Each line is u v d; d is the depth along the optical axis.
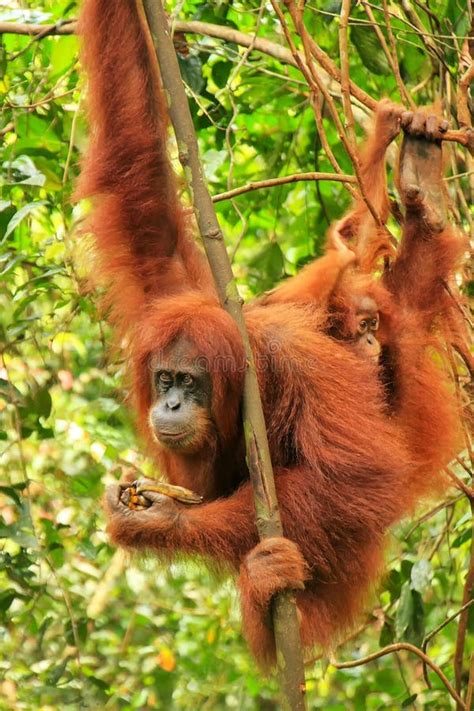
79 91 9.93
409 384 8.29
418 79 10.67
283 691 6.12
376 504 7.18
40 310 12.24
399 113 8.37
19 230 10.52
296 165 12.33
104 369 11.22
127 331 8.17
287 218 13.67
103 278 8.23
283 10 10.59
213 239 6.56
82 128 10.23
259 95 11.51
